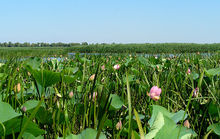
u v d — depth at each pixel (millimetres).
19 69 2586
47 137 1282
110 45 44219
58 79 1730
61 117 1282
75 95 1941
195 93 1777
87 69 3541
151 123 1251
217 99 1623
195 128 1581
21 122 968
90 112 1361
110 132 1434
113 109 1340
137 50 30328
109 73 3357
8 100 1638
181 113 1375
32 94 1923
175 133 1067
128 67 4066
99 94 1309
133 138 944
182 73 3053
